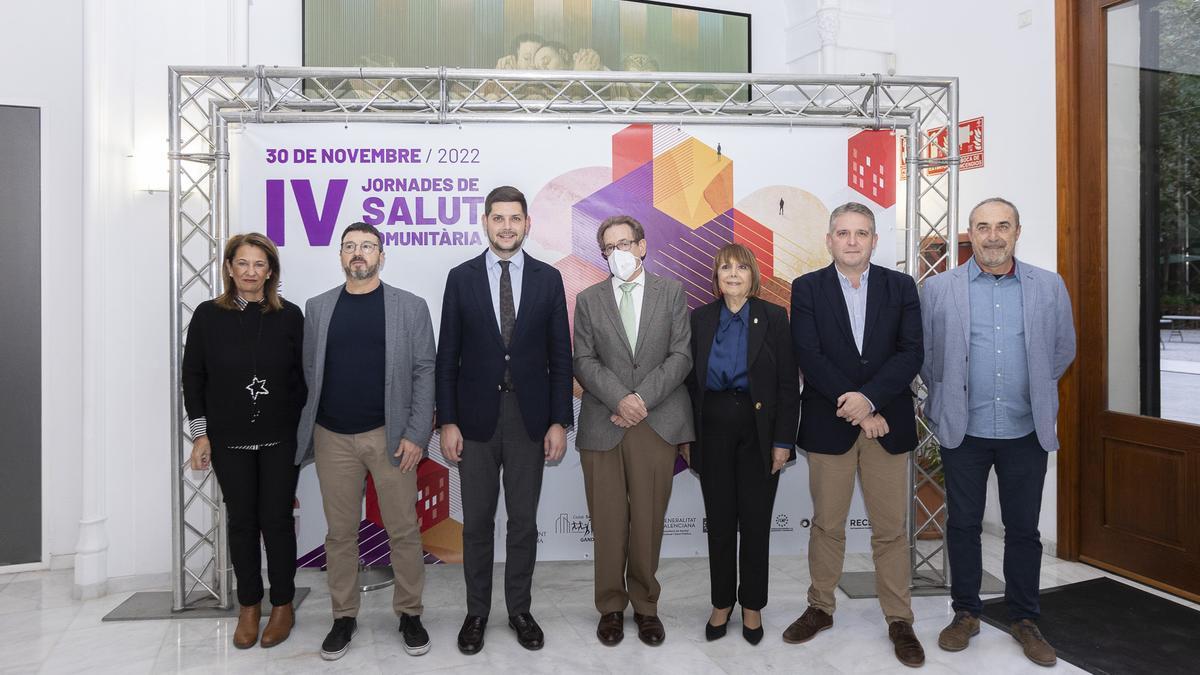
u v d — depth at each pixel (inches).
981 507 110.3
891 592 108.5
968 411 107.7
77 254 144.0
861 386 105.0
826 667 104.5
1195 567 125.0
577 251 134.1
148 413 137.2
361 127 129.6
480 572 109.3
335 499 108.2
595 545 111.0
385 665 105.6
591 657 107.3
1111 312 140.0
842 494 109.7
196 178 139.3
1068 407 145.2
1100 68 140.9
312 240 129.1
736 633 114.7
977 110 168.1
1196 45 127.0
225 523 124.4
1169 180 130.9
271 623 113.2
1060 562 145.0
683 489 137.1
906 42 190.9
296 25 162.4
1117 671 102.3
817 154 136.6
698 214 135.7
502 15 177.0
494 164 132.1
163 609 125.3
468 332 107.0
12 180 140.3
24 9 140.2
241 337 106.8
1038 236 152.7
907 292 108.3
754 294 109.0
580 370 108.2
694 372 108.3
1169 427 128.7
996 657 107.1
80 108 143.4
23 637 115.3
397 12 168.7
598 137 133.9
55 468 143.9
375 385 107.5
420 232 131.1
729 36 197.2
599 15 185.0
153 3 136.1
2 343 140.6
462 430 106.9
